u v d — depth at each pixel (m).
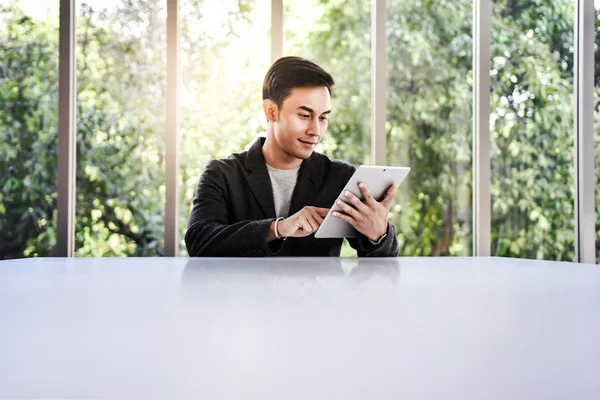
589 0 3.41
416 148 3.26
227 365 0.24
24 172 3.06
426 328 0.34
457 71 3.31
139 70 3.13
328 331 0.33
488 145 3.29
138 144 3.12
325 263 1.25
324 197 2.49
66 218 3.03
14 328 0.34
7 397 0.19
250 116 3.19
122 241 3.09
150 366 0.24
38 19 3.09
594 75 3.43
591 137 3.40
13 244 3.04
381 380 0.22
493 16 3.35
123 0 3.14
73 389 0.20
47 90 3.09
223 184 2.40
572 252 3.40
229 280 0.75
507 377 0.22
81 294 0.56
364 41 3.24
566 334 0.32
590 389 0.20
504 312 0.42
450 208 3.28
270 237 1.87
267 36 3.21
